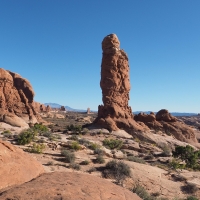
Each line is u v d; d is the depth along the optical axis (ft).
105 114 186.19
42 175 25.46
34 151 79.20
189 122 489.67
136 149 129.80
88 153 89.66
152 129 202.28
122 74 198.39
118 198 20.76
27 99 211.82
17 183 23.63
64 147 92.48
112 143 126.21
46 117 383.04
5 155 26.18
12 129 152.46
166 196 60.80
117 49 197.77
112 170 66.95
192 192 65.77
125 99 199.52
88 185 21.59
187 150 101.81
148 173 72.08
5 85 195.83
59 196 18.29
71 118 425.69
